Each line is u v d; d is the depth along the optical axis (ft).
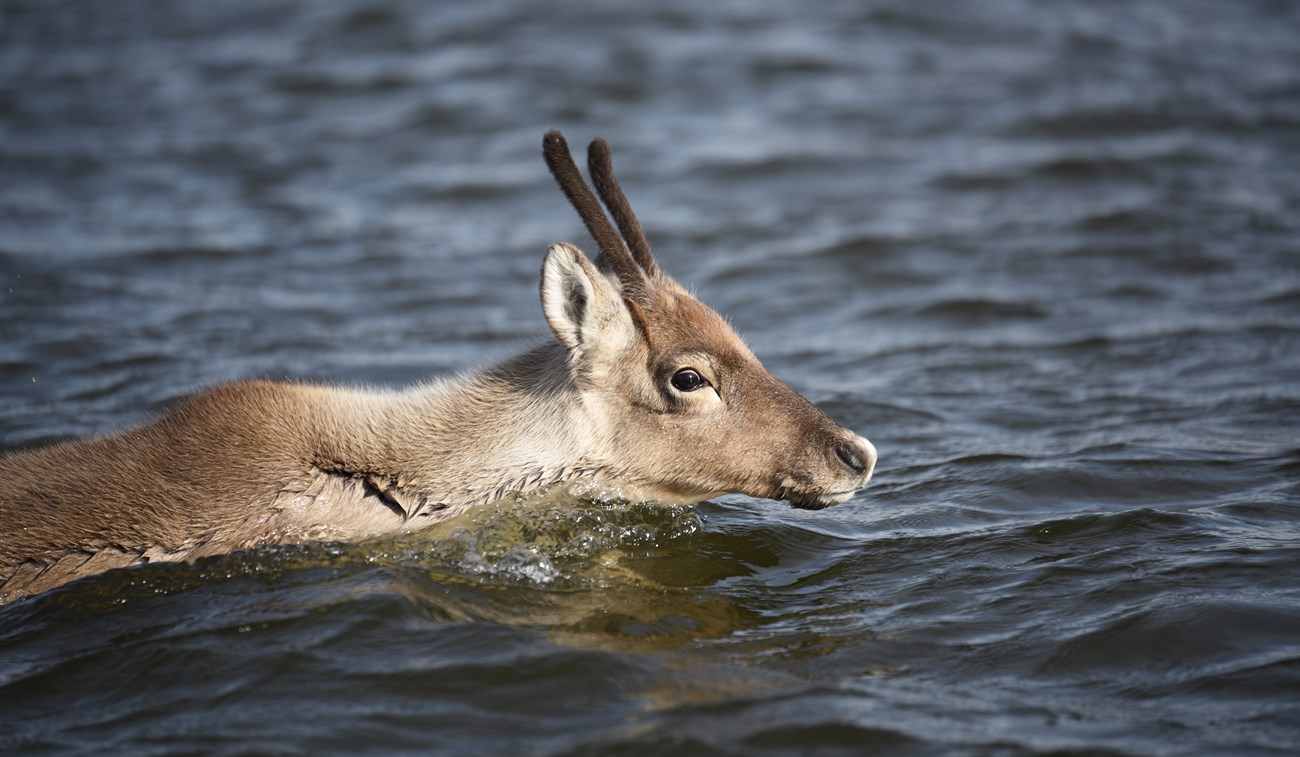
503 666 45.55
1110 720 41.70
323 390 59.26
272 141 141.38
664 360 57.36
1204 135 137.69
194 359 84.94
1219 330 88.33
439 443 57.82
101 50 173.47
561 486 58.39
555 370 59.06
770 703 43.19
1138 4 188.85
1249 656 45.14
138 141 140.97
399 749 40.57
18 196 123.34
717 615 50.96
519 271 107.86
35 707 44.16
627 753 40.19
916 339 91.71
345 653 46.55
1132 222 113.91
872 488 65.36
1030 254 108.27
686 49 168.35
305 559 54.65
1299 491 60.70
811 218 119.34
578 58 165.07
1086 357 85.71
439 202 125.39
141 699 44.32
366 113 149.38
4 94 155.22
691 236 115.55
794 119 145.79
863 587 53.52
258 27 182.80
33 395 77.77
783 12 183.11
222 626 48.70
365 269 107.55
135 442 56.59
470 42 172.55
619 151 136.87
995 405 77.30
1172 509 59.31
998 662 46.11
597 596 52.54
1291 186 121.80
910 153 135.74
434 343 89.97
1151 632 47.06
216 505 54.60
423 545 55.98
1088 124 141.79
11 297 96.53
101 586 52.47
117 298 97.60
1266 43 169.99
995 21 179.93
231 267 106.73
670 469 58.59
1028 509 60.90
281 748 40.60
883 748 40.27
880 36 173.27
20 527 53.06
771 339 92.99
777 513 62.59
